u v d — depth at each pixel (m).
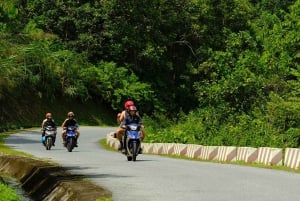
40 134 53.75
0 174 22.78
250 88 44.75
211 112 40.19
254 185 13.84
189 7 105.44
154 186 13.88
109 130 64.31
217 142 30.28
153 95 95.31
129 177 16.17
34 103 76.62
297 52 69.19
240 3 109.00
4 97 71.31
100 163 22.08
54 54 73.44
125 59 99.31
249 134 29.17
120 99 90.06
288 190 12.84
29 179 19.70
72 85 82.38
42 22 92.19
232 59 98.12
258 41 101.50
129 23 98.69
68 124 32.69
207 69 98.75
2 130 58.00
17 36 58.97
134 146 23.12
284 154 20.64
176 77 104.75
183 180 15.10
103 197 12.00
